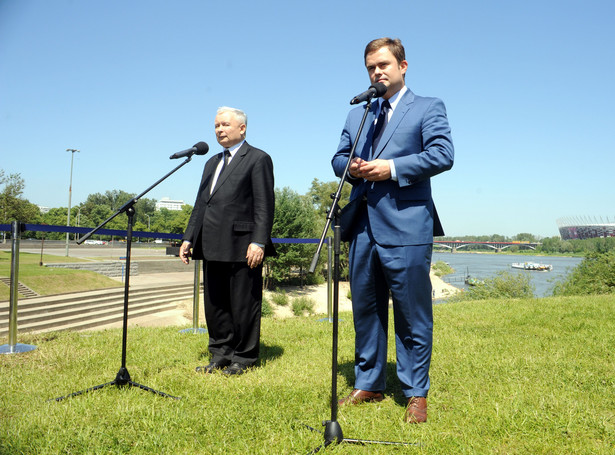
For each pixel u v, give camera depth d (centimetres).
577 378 301
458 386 292
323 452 191
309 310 2656
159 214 13975
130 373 319
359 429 216
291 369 334
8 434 205
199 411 238
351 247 266
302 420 231
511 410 237
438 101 249
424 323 245
